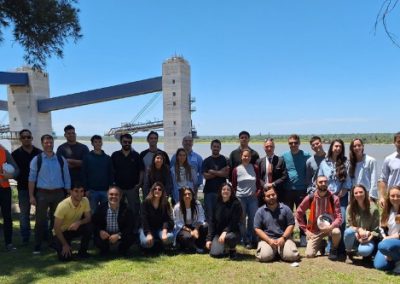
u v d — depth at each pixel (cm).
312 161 615
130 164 668
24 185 640
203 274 493
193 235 589
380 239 515
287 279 473
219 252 564
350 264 528
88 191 650
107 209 573
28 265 525
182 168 655
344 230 560
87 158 649
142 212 587
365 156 570
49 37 861
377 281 461
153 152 690
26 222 641
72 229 554
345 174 575
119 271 502
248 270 507
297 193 629
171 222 597
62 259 546
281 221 562
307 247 566
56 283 461
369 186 566
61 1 883
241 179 622
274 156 630
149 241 568
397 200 498
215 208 574
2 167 586
